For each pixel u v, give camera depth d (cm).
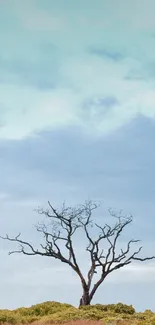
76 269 5159
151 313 3825
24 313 4144
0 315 3691
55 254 5222
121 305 4103
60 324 3431
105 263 5175
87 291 5116
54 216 5278
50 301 4506
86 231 5247
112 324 3108
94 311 3859
